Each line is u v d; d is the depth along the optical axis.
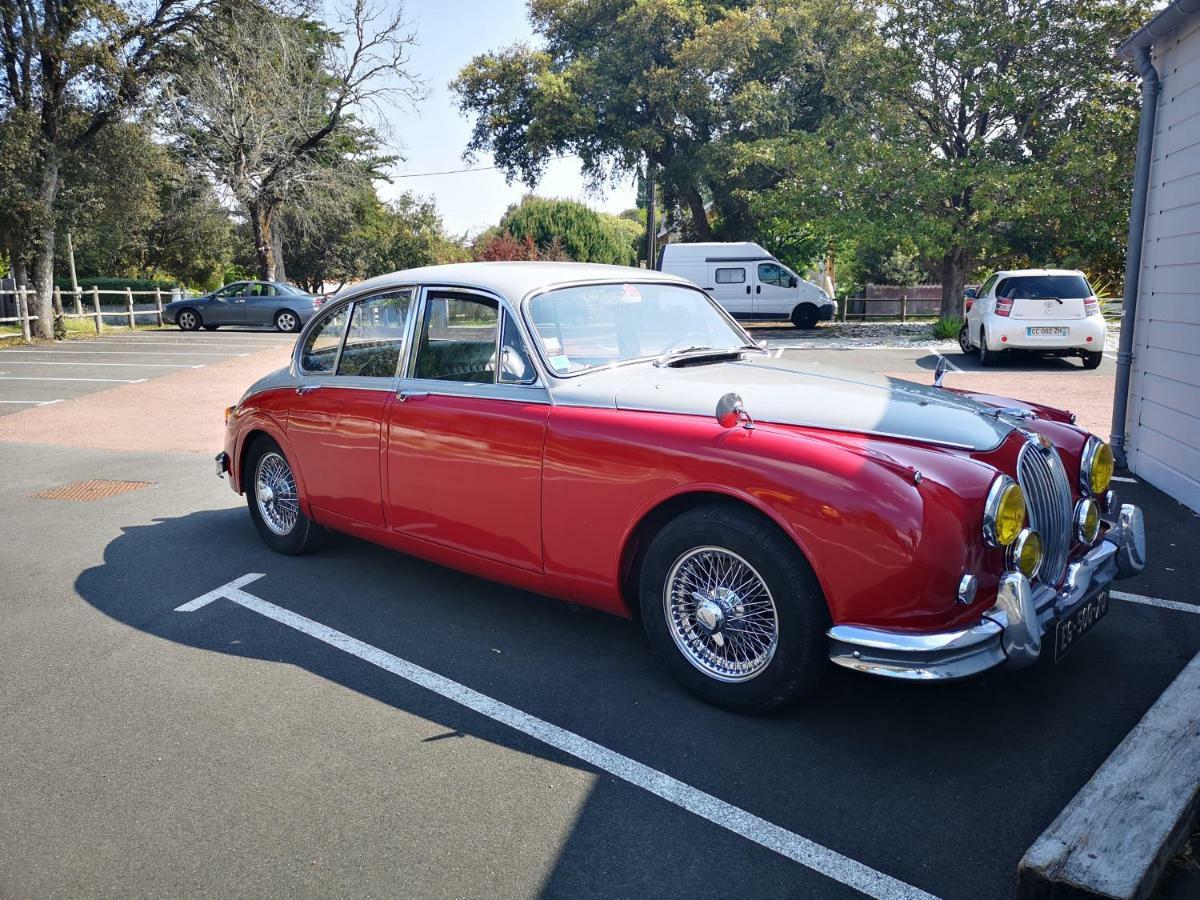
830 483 3.00
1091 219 19.25
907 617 2.93
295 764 3.19
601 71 28.31
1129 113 19.22
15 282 24.48
